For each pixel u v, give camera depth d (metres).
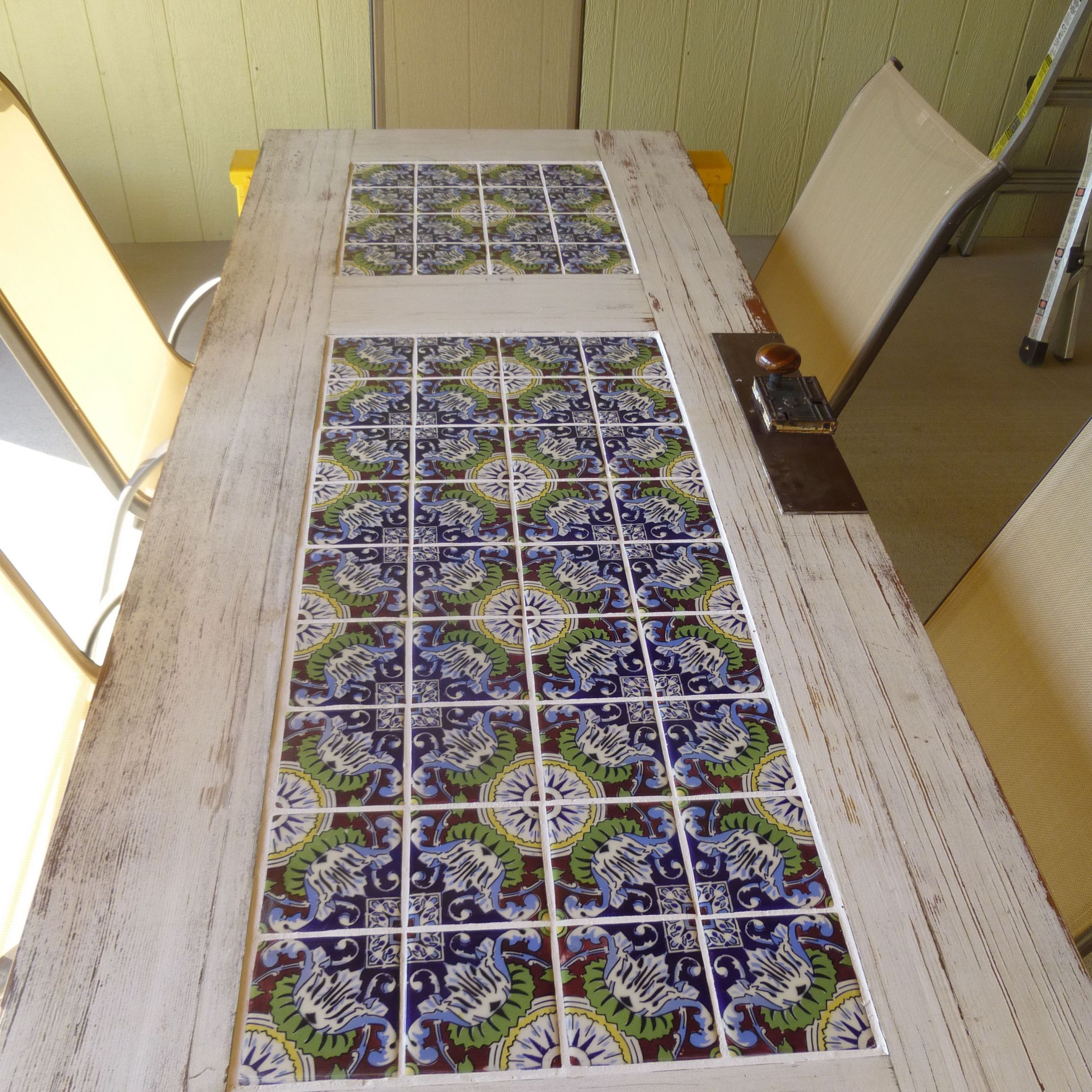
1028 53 3.21
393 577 1.02
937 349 3.00
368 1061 0.66
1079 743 1.04
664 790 0.83
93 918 0.72
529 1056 0.67
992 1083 0.66
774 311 1.94
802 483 1.15
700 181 1.86
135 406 1.66
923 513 2.39
